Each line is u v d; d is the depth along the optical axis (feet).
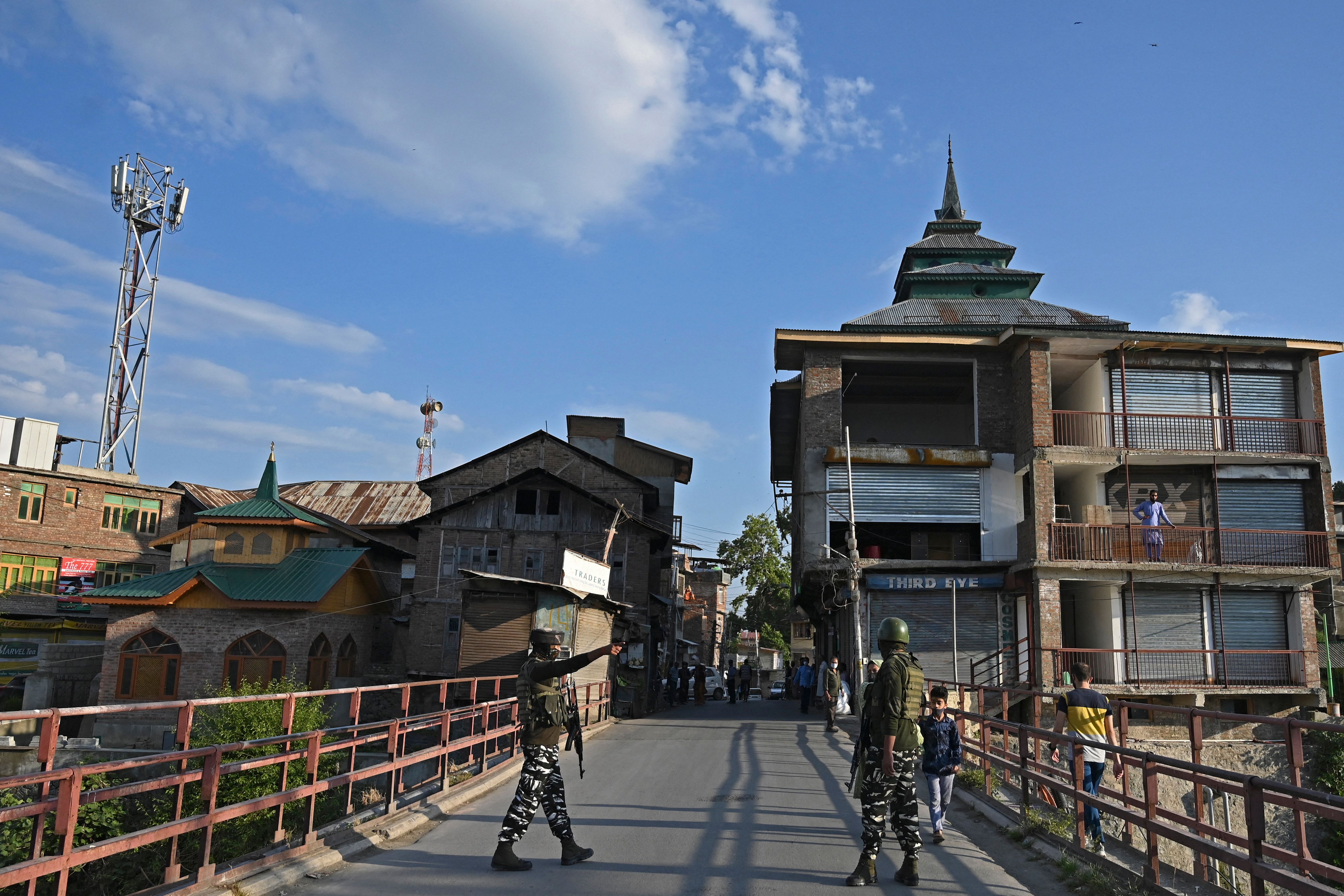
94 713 19.90
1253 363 95.71
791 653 172.35
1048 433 92.43
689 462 163.84
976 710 75.20
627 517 126.00
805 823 33.12
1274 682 89.04
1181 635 90.43
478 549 128.98
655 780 43.37
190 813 57.77
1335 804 17.70
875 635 94.07
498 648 81.87
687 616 247.29
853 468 97.81
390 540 155.33
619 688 95.61
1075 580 89.15
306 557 115.44
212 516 113.60
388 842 29.45
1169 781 79.15
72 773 18.65
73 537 129.90
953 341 97.71
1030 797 34.47
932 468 98.07
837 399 98.89
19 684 115.96
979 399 99.45
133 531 136.56
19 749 81.30
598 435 163.84
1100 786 32.58
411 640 126.52
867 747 25.49
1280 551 91.09
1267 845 22.85
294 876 24.35
